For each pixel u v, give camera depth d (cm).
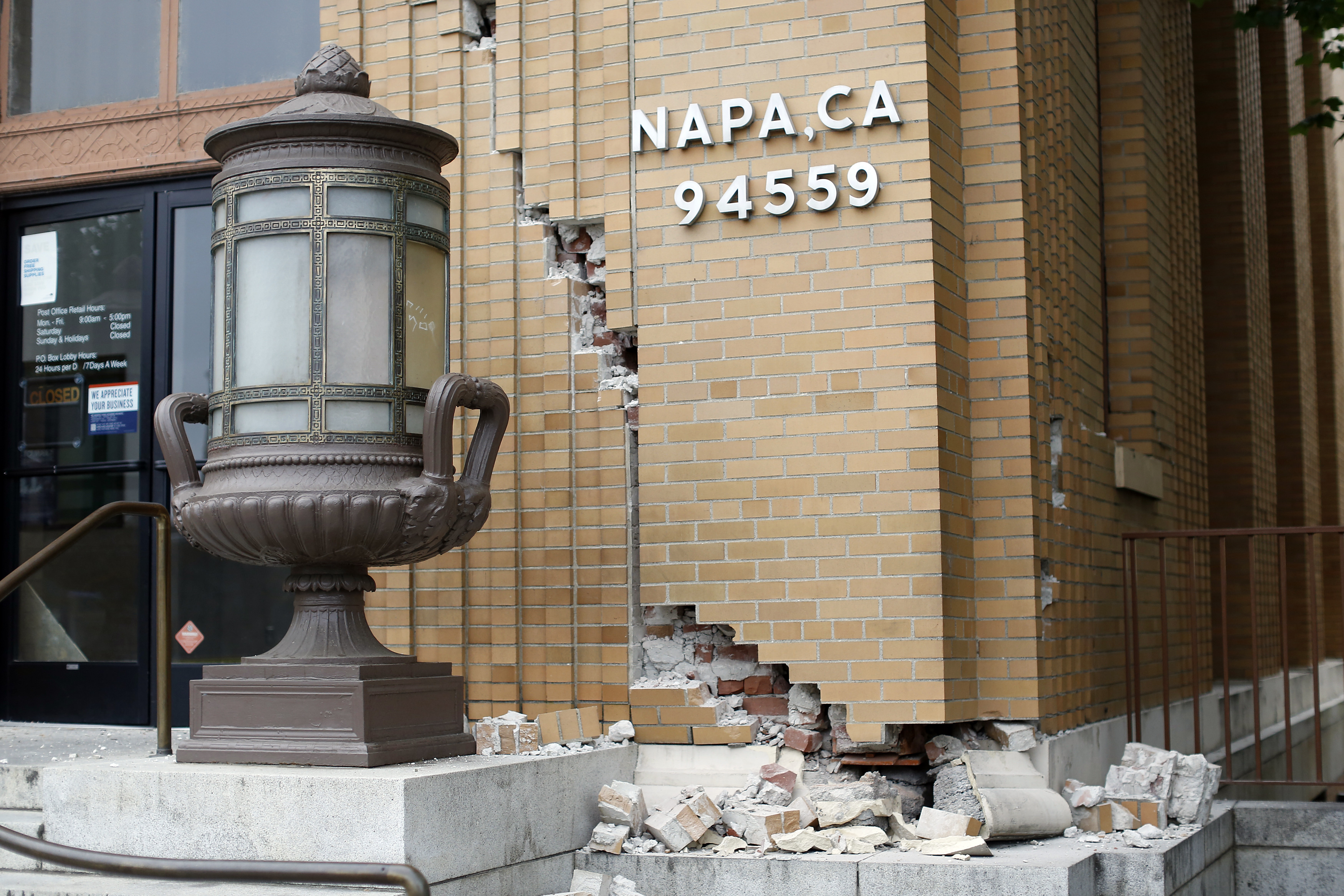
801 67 593
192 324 783
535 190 649
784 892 512
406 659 497
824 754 586
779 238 591
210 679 484
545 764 511
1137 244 848
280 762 463
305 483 466
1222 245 1289
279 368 478
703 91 608
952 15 612
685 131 605
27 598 796
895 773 584
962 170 612
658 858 527
